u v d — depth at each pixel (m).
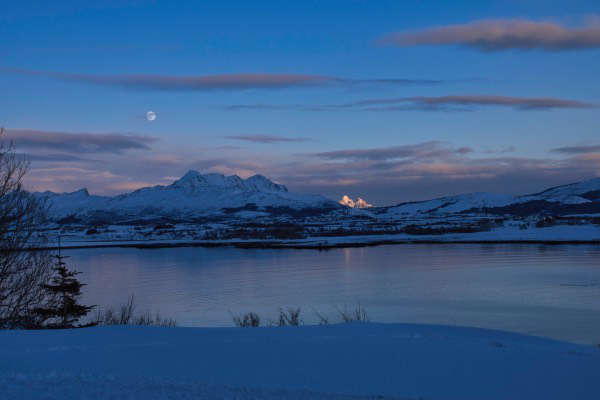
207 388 8.12
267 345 13.05
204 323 55.00
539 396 9.23
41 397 6.59
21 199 24.20
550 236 191.12
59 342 12.80
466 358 11.91
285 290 79.38
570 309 58.25
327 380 9.83
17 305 23.86
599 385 9.90
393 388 9.47
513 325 50.09
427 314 57.09
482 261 116.06
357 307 62.41
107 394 7.01
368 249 165.38
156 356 11.49
